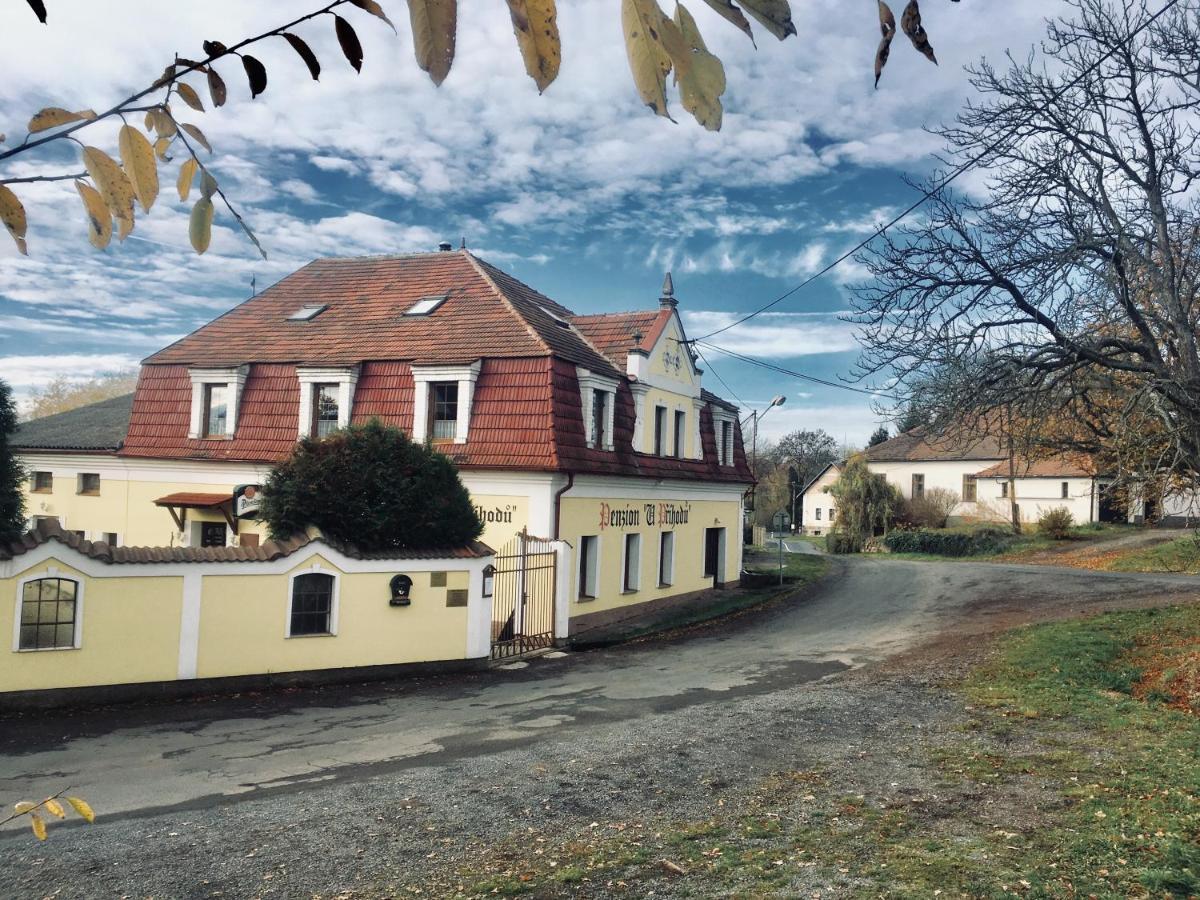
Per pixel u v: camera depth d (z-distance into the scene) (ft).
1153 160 43.98
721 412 95.71
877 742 32.45
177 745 34.06
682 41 3.32
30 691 38.60
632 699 42.83
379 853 22.38
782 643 62.28
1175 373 43.62
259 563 44.37
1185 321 43.04
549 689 45.78
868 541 156.35
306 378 71.15
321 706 41.37
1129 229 44.62
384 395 69.26
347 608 47.14
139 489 76.59
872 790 26.66
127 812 26.03
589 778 28.66
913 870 20.22
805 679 47.78
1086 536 142.31
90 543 40.93
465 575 50.98
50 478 79.61
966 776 27.66
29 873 21.30
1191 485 49.67
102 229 4.65
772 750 31.71
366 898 19.69
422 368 67.21
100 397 204.23
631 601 76.07
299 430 71.00
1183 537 118.62
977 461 182.70
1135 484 46.60
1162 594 75.31
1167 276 43.16
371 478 48.83
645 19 3.30
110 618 40.57
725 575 96.84
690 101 3.48
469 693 44.73
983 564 117.50
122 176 4.55
